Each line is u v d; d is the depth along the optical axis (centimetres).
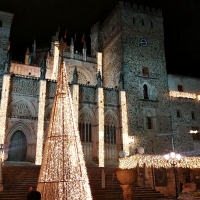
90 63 5978
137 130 4825
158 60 5544
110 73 5744
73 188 950
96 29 6550
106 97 4906
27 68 5453
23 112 4322
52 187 951
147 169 3100
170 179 3125
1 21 5075
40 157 4056
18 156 4144
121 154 3647
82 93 4769
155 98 5200
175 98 5325
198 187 3456
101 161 4378
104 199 2450
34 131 4281
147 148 4753
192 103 5431
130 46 5428
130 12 5694
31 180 2769
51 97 4541
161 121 5050
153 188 2973
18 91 4356
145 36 5628
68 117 1028
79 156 996
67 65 5725
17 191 2436
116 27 5744
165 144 4894
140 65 5359
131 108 4944
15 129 4197
